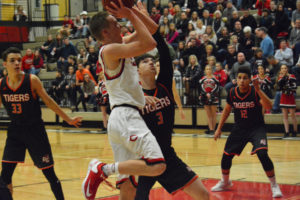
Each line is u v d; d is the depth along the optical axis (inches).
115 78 116.2
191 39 513.7
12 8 806.5
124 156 120.1
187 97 492.7
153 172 113.3
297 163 263.3
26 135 157.1
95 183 119.6
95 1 815.1
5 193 110.8
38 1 834.2
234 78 458.0
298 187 199.2
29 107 157.0
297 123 422.6
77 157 312.5
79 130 534.6
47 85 635.5
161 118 127.3
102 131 510.0
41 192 199.8
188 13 597.9
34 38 793.6
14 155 158.4
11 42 765.9
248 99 187.5
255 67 433.7
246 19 527.8
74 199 183.3
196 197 128.3
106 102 491.5
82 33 717.9
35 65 660.1
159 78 132.1
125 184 131.1
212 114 439.2
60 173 247.1
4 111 663.8
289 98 393.4
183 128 501.0
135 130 114.8
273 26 513.0
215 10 609.0
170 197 185.5
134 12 124.5
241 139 190.4
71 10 856.9
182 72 510.3
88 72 550.3
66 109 585.0
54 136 471.2
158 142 126.9
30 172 256.5
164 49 131.2
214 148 340.5
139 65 130.4
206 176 229.6
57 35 671.1
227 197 182.9
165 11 615.5
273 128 434.3
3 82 158.2
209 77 430.9
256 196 183.9
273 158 283.3
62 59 633.6
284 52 459.8
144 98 120.5
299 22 485.4
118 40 120.8
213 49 503.2
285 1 561.6
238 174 232.7
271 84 428.1
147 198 126.4
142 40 110.3
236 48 490.3
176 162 128.6
